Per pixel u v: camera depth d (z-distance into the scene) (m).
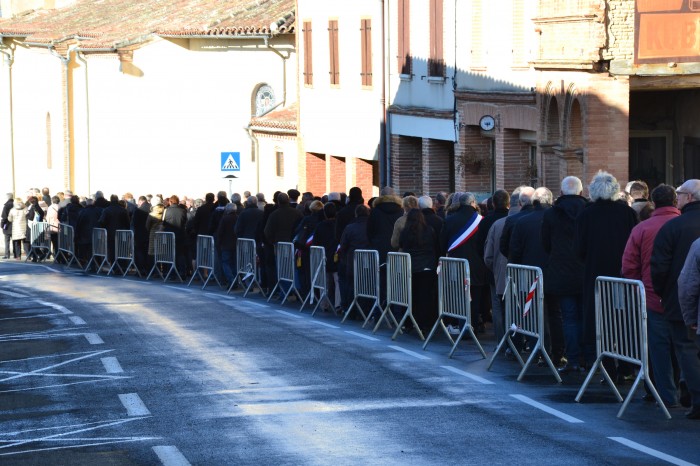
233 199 31.22
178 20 54.59
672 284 12.57
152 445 11.74
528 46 29.66
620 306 13.23
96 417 13.27
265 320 22.19
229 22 50.97
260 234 27.17
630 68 25.44
